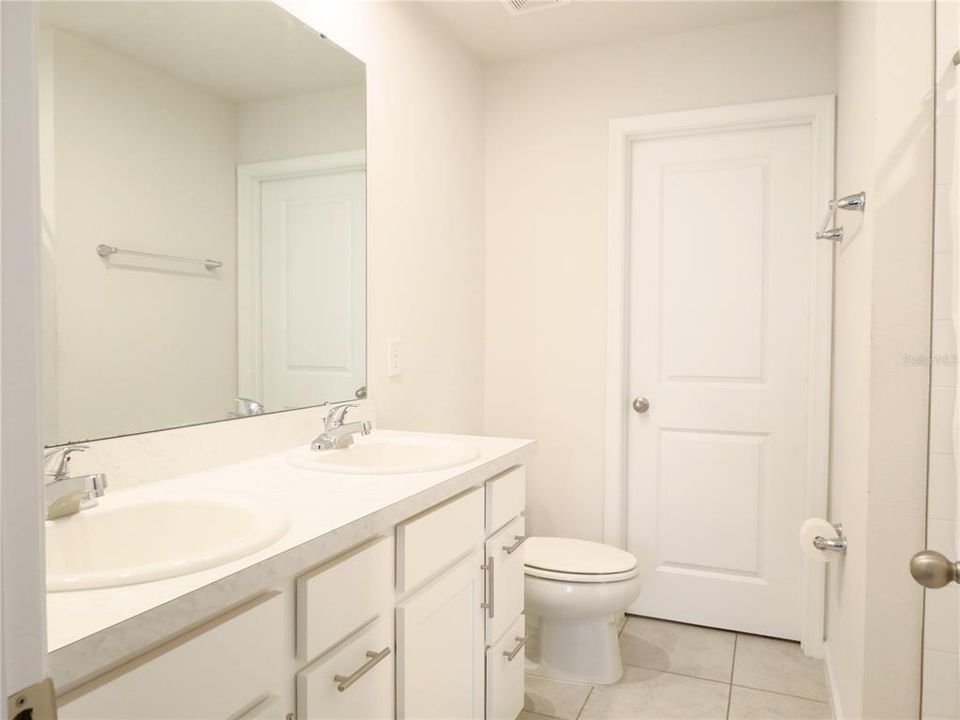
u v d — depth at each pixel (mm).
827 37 2371
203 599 780
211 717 820
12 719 378
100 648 660
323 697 1020
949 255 1076
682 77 2562
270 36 1669
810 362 2416
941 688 1041
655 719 1985
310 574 1005
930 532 1152
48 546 984
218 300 1524
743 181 2547
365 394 2039
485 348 2875
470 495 1530
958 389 1005
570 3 2332
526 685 2193
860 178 1665
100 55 1258
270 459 1598
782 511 2508
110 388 1265
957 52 1042
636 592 2170
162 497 1161
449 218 2559
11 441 380
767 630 2537
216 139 1521
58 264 1174
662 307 2672
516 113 2820
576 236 2732
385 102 2131
